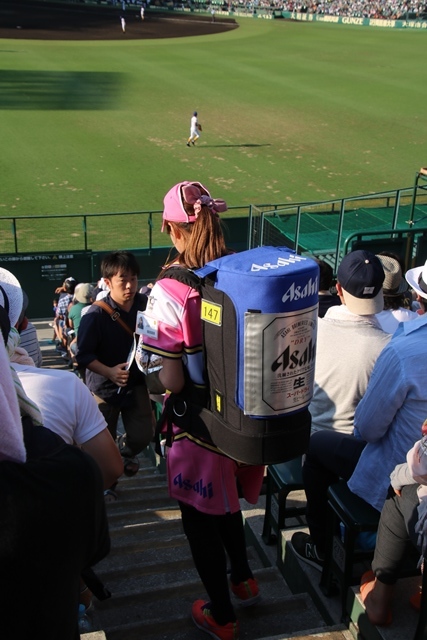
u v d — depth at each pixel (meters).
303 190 26.69
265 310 2.62
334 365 3.91
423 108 40.59
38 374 2.73
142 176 27.72
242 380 2.72
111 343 5.33
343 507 3.34
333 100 42.34
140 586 4.14
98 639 2.93
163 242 21.95
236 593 3.67
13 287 2.65
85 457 1.91
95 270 20.00
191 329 2.94
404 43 66.00
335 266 13.84
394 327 5.03
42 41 62.00
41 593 1.78
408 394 3.09
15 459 1.78
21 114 36.53
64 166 28.55
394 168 29.55
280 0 93.31
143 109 38.81
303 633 3.33
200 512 3.35
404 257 11.19
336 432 3.76
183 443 3.20
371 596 3.23
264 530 4.38
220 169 29.06
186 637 3.46
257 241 19.05
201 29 75.50
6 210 23.77
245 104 40.91
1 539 1.72
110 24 76.69
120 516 5.39
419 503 2.90
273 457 2.79
